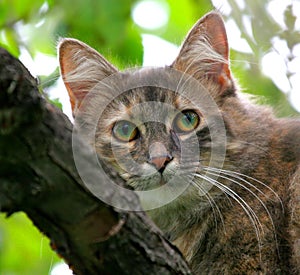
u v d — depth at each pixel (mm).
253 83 5090
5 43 5133
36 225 2346
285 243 3801
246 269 3799
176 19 5652
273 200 3922
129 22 5246
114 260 2404
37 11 5152
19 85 2096
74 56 4398
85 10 4996
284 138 4234
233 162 4109
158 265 2521
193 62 4484
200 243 4035
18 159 2143
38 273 5062
